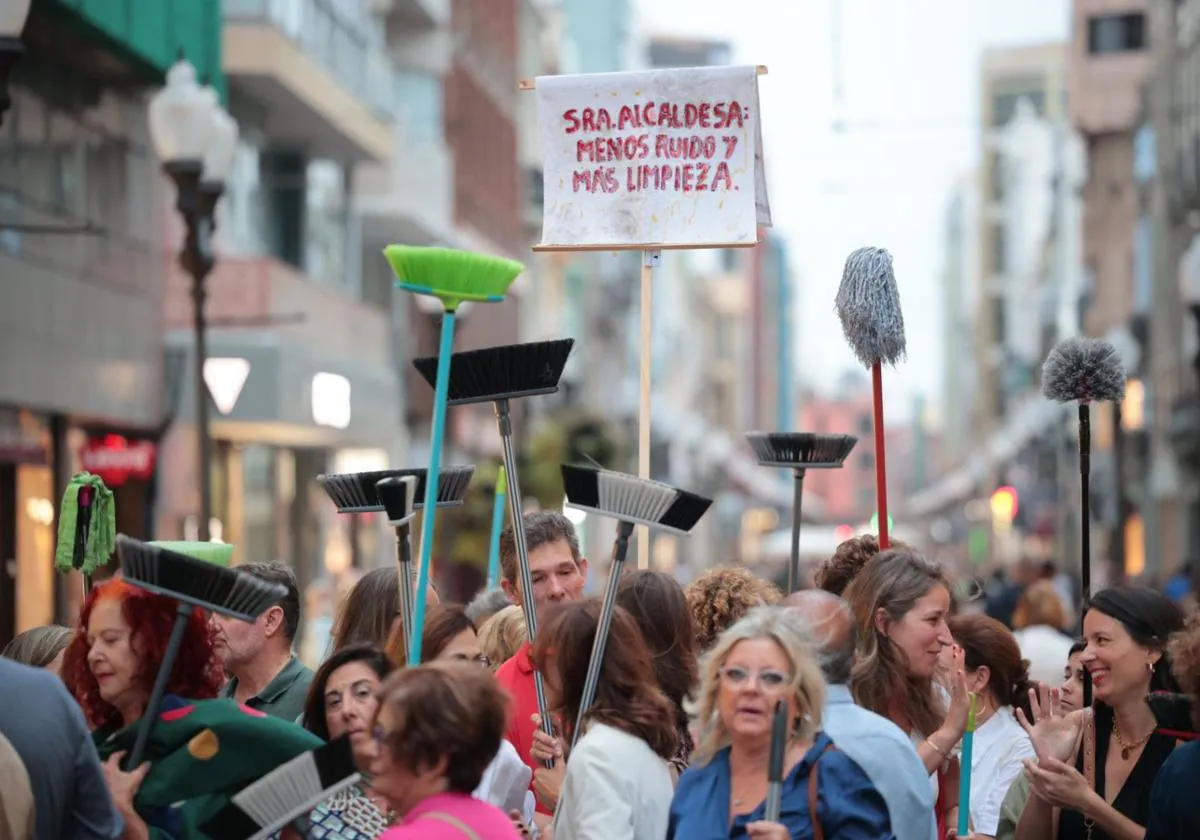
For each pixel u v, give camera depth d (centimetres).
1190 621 1162
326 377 4700
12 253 3831
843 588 1497
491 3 9506
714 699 1081
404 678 973
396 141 7106
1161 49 8812
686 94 1545
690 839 1069
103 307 4384
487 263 1232
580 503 1198
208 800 1079
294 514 6169
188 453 4925
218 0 4934
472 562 6669
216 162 3003
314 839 1155
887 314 1441
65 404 4097
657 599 1293
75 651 1142
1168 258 8594
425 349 7531
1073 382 1465
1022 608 2698
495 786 1266
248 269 5050
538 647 1217
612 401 13500
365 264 7431
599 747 1138
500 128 9606
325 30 6006
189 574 1058
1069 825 1312
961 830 1265
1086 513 1472
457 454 8319
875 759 1084
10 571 3841
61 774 1033
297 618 1438
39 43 4019
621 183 1552
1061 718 1315
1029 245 19212
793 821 1051
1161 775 1148
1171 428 8094
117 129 4566
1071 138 12094
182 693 1107
